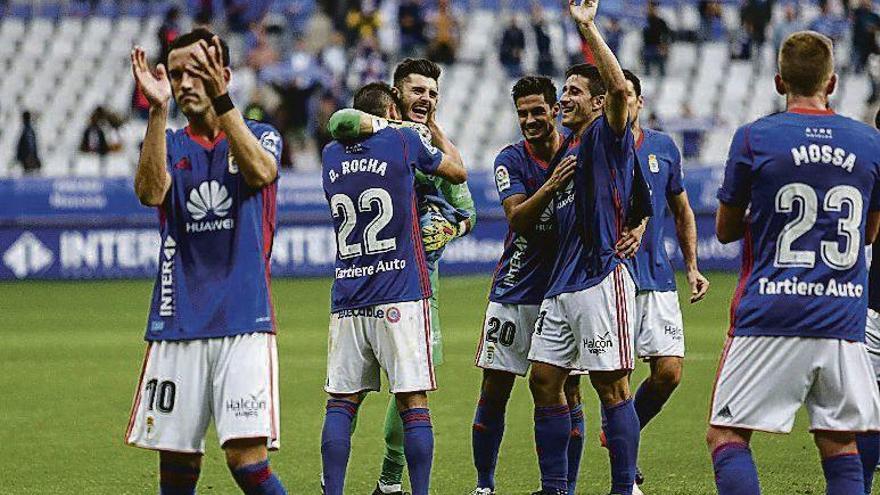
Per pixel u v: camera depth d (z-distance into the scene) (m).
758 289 15.09
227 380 14.50
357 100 19.08
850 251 15.02
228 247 14.74
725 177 15.48
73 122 77.00
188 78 14.46
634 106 20.23
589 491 20.52
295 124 69.12
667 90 73.88
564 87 19.22
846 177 15.02
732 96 73.81
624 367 18.31
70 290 55.88
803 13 79.06
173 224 14.84
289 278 59.72
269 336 14.73
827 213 14.98
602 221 18.22
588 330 18.27
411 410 17.83
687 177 58.16
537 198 18.55
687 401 28.67
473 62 77.56
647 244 20.61
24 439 25.31
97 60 81.75
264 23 76.62
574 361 18.72
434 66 19.95
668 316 20.72
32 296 53.75
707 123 68.19
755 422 15.05
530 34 79.38
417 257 17.98
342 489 17.86
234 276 14.68
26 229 60.50
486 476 20.11
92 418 27.64
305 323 43.78
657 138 21.03
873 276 19.19
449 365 34.41
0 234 60.41
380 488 19.95
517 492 20.36
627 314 18.36
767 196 15.08
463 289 53.94
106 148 71.25
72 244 60.50
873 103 68.94
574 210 18.48
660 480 20.95
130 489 20.97
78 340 40.69
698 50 77.62
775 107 73.12
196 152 14.84
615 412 18.50
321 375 33.12
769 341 14.97
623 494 18.48
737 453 15.16
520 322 19.78
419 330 17.83
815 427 15.18
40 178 60.62
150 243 60.62
